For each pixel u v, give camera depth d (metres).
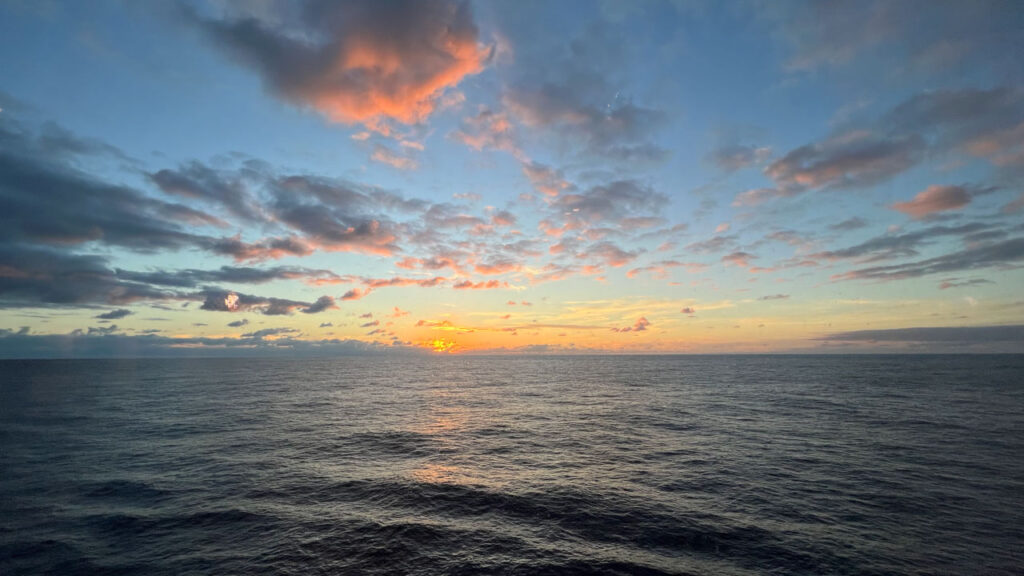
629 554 12.13
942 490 17.39
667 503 16.05
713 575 11.03
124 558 11.84
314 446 25.34
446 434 29.23
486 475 19.67
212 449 24.38
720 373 95.25
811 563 11.67
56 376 89.88
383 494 17.00
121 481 18.47
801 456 22.78
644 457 22.89
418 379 85.62
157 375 94.19
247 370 119.81
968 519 14.55
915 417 34.66
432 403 46.97
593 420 35.09
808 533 13.48
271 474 19.64
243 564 11.45
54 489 17.42
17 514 14.85
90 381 75.38
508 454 23.66
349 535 13.21
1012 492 17.12
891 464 21.19
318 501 16.20
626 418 35.94
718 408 41.12
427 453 23.88
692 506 15.73
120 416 36.16
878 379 71.75
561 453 23.86
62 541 12.86
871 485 18.03
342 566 11.33
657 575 10.99
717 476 19.42
